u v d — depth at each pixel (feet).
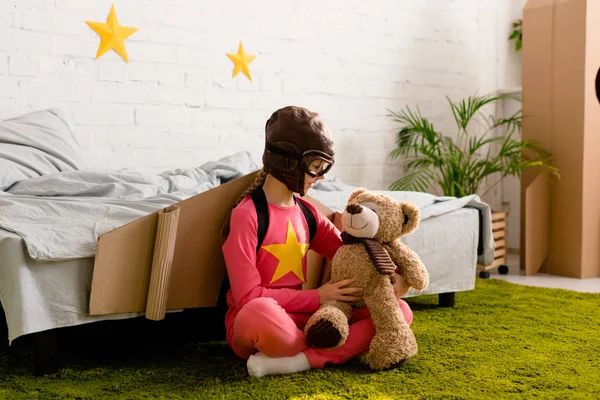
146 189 6.21
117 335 5.96
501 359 5.17
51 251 4.55
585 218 9.64
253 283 4.71
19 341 5.63
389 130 10.64
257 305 4.53
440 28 11.18
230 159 8.00
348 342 4.80
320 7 9.79
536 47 10.09
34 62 7.54
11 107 7.42
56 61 7.68
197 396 4.25
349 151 10.19
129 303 4.82
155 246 4.77
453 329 6.21
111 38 8.01
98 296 4.68
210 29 8.79
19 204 4.98
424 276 5.04
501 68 12.05
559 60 9.80
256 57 9.23
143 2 8.25
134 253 4.79
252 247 4.79
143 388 4.44
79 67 7.84
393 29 10.61
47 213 5.02
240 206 4.90
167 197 5.79
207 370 4.87
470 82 11.64
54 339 4.78
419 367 4.90
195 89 8.72
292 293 4.79
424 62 11.02
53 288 4.61
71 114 7.78
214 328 6.25
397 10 10.64
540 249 9.96
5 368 4.91
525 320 6.61
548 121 10.00
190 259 5.06
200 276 5.14
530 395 4.31
